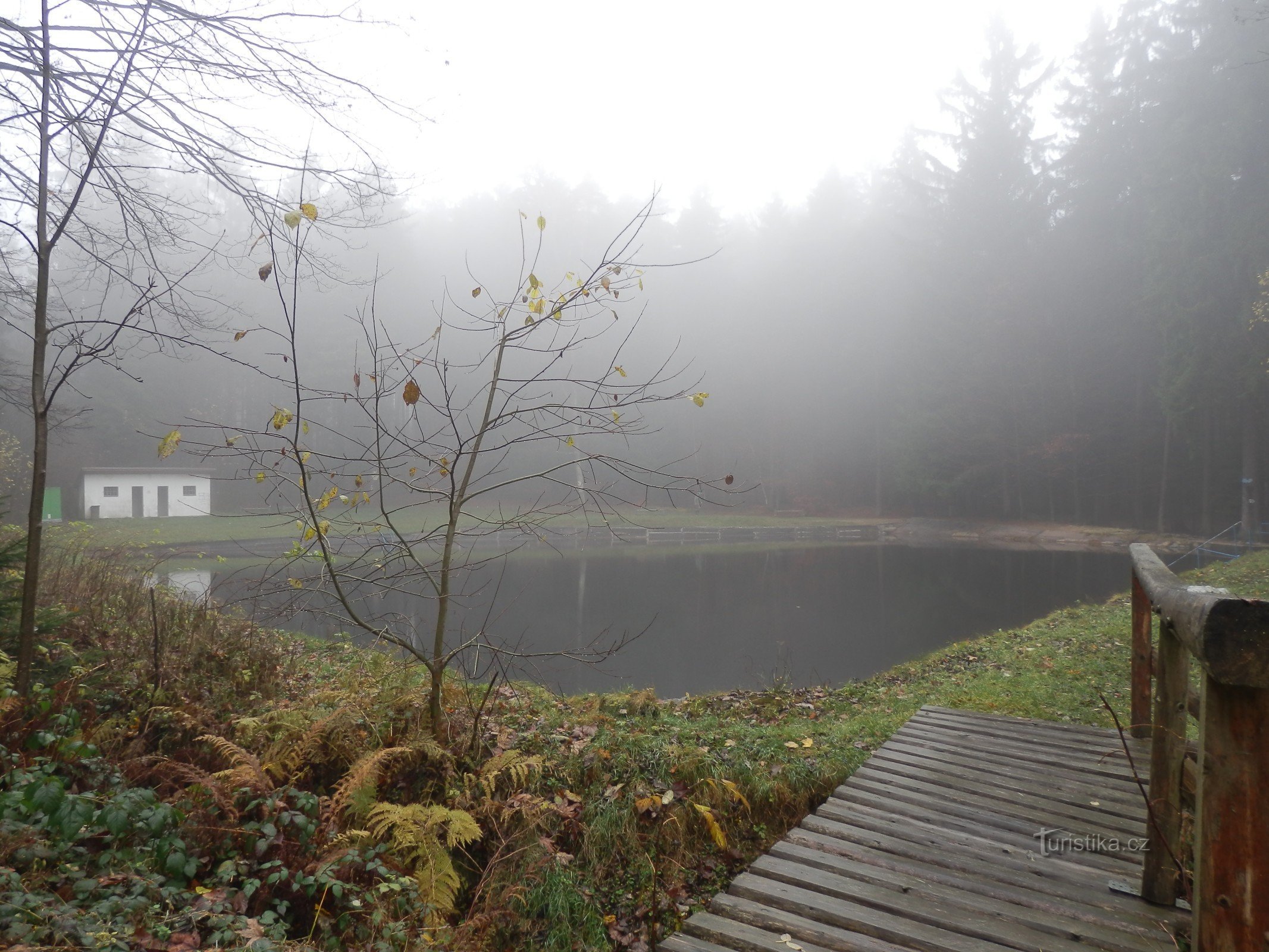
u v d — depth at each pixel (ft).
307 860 10.48
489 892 12.27
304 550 14.47
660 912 12.71
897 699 25.20
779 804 15.20
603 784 14.79
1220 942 5.34
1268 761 5.27
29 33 13.70
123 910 8.02
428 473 15.64
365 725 14.48
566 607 55.62
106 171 15.97
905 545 118.73
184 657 17.92
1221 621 4.98
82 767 11.14
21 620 12.53
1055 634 35.09
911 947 9.14
